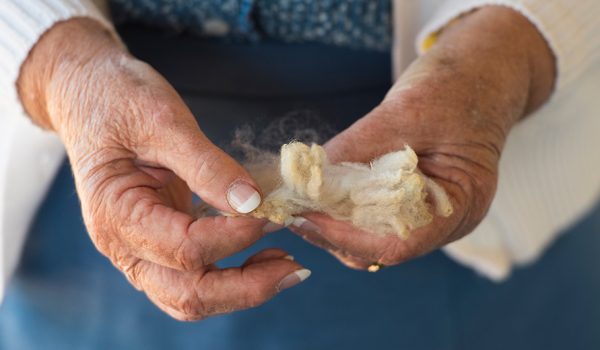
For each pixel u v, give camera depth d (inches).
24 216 22.5
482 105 17.0
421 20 21.1
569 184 23.8
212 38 21.4
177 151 15.4
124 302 23.2
